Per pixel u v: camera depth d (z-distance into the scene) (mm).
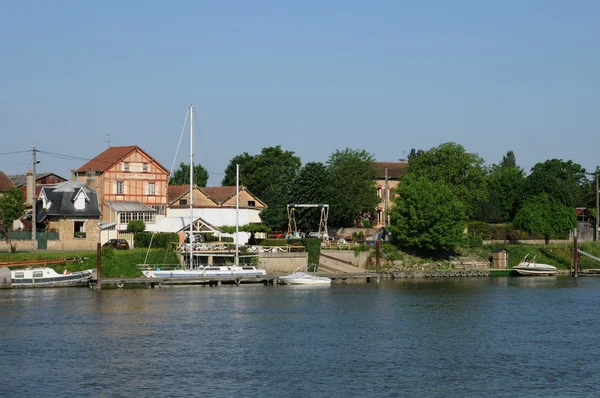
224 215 134750
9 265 91312
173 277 96875
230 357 54625
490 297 91562
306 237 126562
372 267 122812
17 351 55969
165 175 137875
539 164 198750
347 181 141500
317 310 77812
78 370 50531
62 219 110438
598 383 48469
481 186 146875
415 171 146750
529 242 144125
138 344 58844
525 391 46594
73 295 85875
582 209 174625
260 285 102312
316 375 49688
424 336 63656
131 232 121188
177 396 44781
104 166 131375
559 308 81625
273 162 183875
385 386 47281
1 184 137125
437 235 122250
